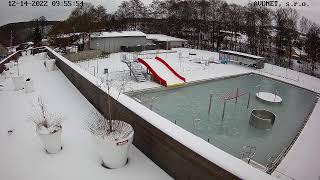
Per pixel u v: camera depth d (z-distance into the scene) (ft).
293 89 68.95
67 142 24.18
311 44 131.03
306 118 47.85
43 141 21.81
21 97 37.24
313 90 67.36
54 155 22.12
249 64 92.79
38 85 43.65
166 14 202.59
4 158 21.57
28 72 54.65
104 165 20.83
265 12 161.27
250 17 162.50
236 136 39.01
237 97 57.77
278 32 149.79
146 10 215.10
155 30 195.52
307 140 37.65
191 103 53.42
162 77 66.39
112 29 198.29
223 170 14.99
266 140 38.01
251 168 14.93
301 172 28.89
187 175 17.80
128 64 74.18
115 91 28.89
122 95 27.43
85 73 38.47
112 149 19.17
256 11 164.04
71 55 87.71
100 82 32.86
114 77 68.95
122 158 20.11
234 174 14.38
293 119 47.37
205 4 184.03
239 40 170.30
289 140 38.29
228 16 173.88
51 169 20.24
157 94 58.80
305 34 153.28
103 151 19.61
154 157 21.11
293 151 34.09
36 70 57.41
